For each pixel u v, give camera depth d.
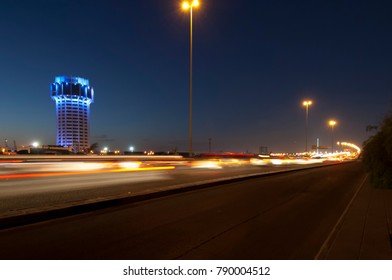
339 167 33.66
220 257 4.75
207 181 12.74
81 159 37.53
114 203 8.16
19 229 5.81
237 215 7.50
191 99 28.27
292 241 5.57
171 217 7.05
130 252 4.82
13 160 32.09
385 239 5.50
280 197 10.53
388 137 12.73
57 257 4.56
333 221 7.18
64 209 6.91
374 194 11.35
